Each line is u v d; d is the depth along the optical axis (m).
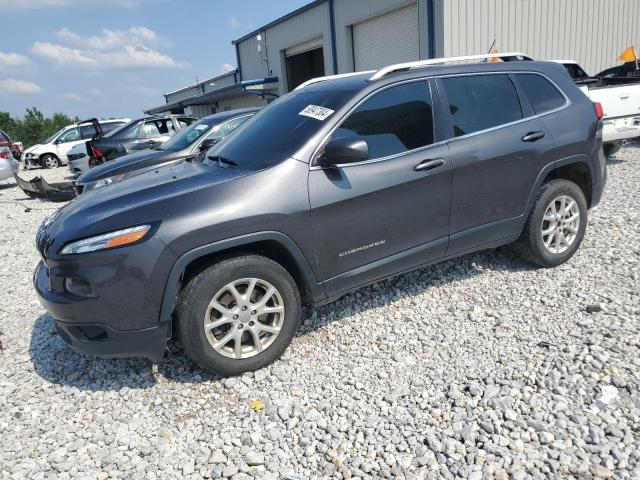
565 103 4.29
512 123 3.99
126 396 3.14
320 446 2.57
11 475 2.53
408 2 14.45
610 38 16.45
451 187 3.70
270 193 3.10
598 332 3.27
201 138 7.09
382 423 2.69
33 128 44.59
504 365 3.06
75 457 2.64
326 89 3.82
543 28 15.05
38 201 11.09
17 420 2.99
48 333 4.09
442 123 3.70
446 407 2.76
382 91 3.57
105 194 3.42
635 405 2.59
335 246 3.34
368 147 3.43
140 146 10.27
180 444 2.69
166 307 2.93
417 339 3.48
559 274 4.23
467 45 13.91
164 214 2.92
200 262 3.11
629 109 8.36
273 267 3.17
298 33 20.50
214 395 3.08
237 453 2.59
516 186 4.00
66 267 2.92
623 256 4.45
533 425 2.53
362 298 4.14
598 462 2.28
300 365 3.30
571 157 4.23
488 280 4.26
